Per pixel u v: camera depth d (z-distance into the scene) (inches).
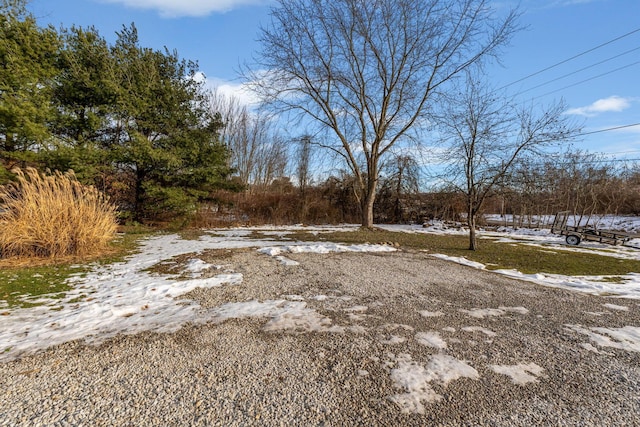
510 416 84.0
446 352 118.4
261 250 332.5
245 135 1045.2
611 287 220.8
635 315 163.6
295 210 831.7
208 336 128.7
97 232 305.6
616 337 135.8
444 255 336.2
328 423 80.0
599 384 100.2
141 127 511.2
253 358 111.8
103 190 487.8
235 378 99.2
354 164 679.1
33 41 422.3
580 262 324.2
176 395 90.0
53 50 445.4
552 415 84.7
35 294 178.1
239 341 124.6
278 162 1052.5
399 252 352.5
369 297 184.5
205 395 90.4
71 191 299.3
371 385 96.5
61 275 219.3
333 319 149.1
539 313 163.8
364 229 644.1
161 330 133.7
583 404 89.9
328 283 213.0
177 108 540.1
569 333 138.9
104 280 209.8
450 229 724.0
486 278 239.1
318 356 113.8
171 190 516.4
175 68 566.3
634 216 878.4
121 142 509.4
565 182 789.9
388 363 109.6
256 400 88.6
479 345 125.1
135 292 184.9
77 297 174.6
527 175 438.9
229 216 775.1
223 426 78.2
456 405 87.8
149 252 317.1
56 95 460.4
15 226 257.3
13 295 175.3
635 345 128.6
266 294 186.5
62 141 443.8
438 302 178.2
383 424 79.8
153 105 511.2
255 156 1081.4
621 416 85.0
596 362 114.2
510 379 101.5
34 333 128.6
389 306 169.2
